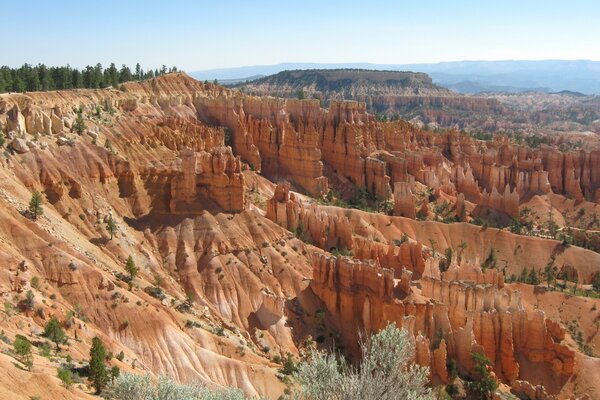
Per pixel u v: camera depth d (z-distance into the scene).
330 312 105.12
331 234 137.62
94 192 114.81
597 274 141.38
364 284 102.25
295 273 112.75
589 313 110.81
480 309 94.62
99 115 138.88
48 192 107.25
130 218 116.75
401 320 87.75
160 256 111.31
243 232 118.88
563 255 146.62
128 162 122.62
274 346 97.75
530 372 92.06
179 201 119.00
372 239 142.25
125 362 74.31
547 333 93.75
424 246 146.25
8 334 64.56
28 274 79.25
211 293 106.06
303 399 32.66
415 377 32.34
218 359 82.81
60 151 115.00
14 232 85.31
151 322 83.50
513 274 143.00
